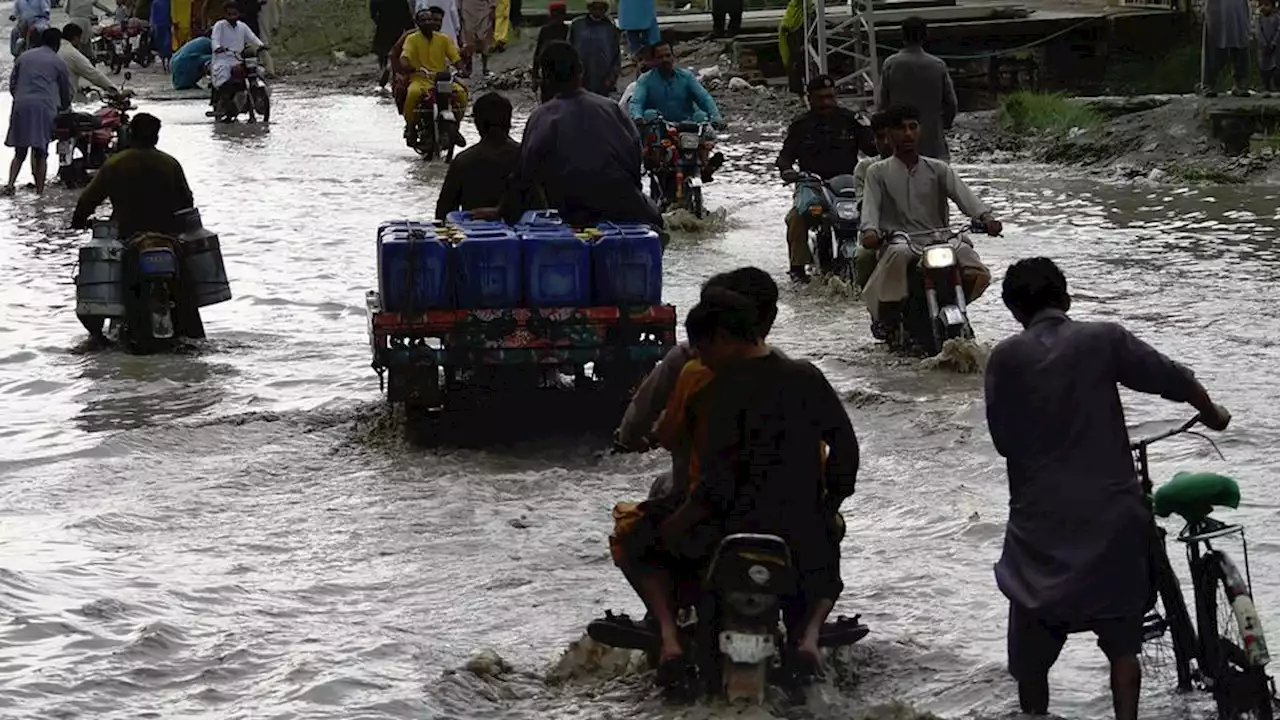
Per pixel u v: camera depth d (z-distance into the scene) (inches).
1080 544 493.0
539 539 709.9
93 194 1096.8
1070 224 1544.0
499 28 3129.9
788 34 2593.5
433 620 618.2
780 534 512.1
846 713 522.0
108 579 660.7
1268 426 848.9
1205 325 1095.6
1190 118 1962.4
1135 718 487.5
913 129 1055.0
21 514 755.4
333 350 1099.3
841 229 1254.9
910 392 957.8
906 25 1408.7
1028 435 505.0
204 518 746.8
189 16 3634.4
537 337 848.9
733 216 1662.2
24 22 3344.0
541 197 948.0
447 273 845.2
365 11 3641.7
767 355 514.6
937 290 1039.6
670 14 3400.6
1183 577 637.9
